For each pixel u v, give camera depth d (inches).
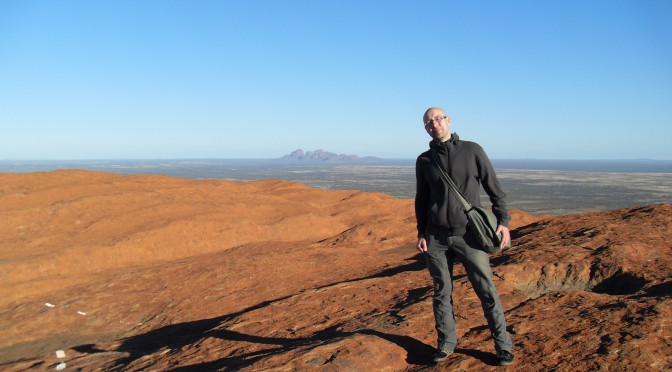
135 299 470.0
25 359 353.1
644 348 156.4
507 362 157.5
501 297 256.8
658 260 310.7
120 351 327.9
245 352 241.4
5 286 512.4
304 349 192.5
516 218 773.9
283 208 991.0
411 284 344.8
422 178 157.6
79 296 491.8
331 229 952.3
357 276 472.1
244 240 800.9
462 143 148.5
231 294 445.4
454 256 161.8
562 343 170.6
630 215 489.4
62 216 734.5
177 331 366.3
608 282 300.4
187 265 577.9
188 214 825.5
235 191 1069.1
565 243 386.0
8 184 851.4
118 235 699.4
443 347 167.5
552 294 237.5
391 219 821.9
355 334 204.7
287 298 352.2
